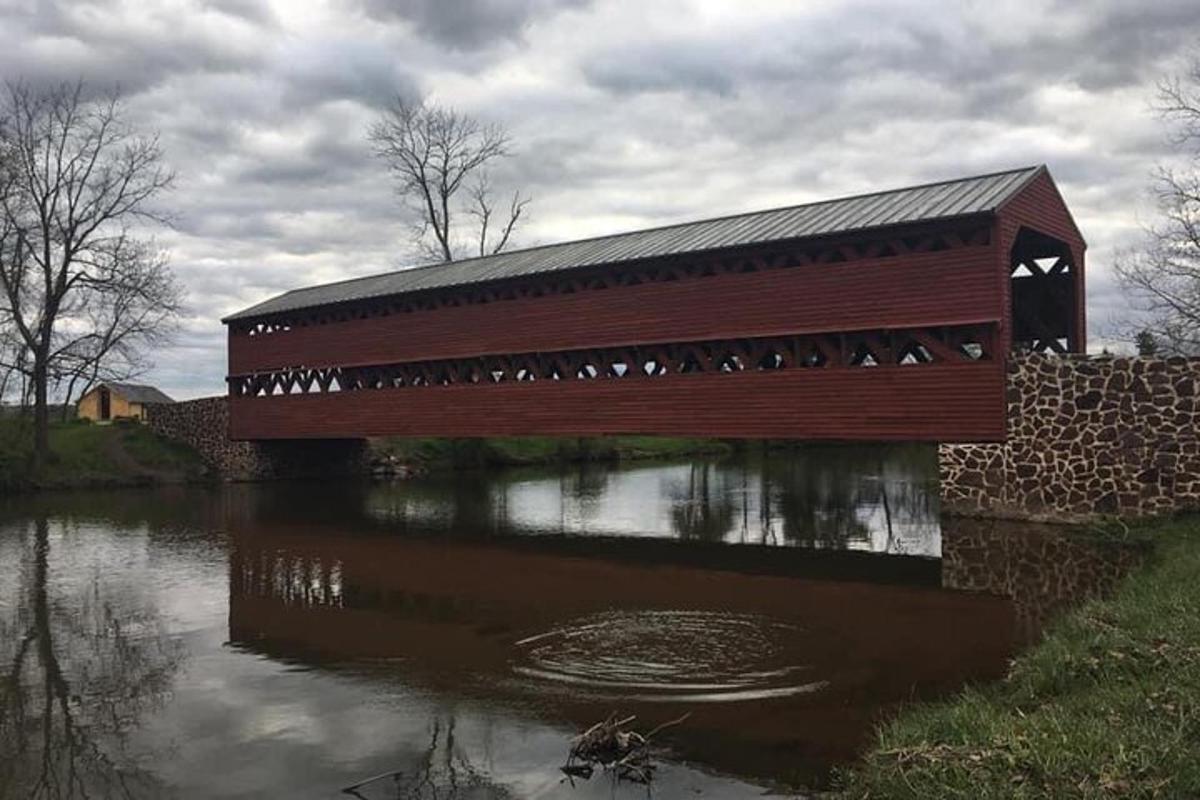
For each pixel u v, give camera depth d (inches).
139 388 2657.5
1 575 637.9
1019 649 391.2
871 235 707.4
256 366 1296.8
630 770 269.4
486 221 1863.9
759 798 246.8
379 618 494.3
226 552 730.8
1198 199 871.7
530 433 938.1
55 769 291.9
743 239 785.6
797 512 940.6
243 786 273.9
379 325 1104.8
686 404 818.8
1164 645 287.0
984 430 673.6
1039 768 207.0
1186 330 925.8
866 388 718.5
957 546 634.2
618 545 748.6
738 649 408.2
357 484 1354.6
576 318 896.9
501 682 366.3
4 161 1273.4
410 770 279.6
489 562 672.4
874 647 404.5
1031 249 826.2
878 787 223.1
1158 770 197.3
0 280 1296.8
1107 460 652.7
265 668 401.4
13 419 1464.1
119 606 536.4
